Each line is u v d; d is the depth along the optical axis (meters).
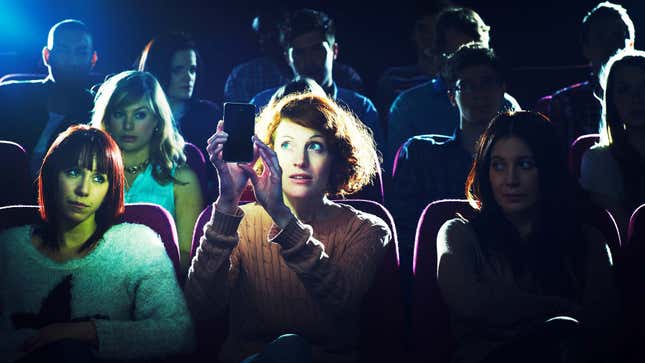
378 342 2.82
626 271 2.96
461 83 3.72
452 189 3.74
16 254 2.64
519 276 2.78
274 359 2.38
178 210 3.46
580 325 2.47
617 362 2.84
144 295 2.64
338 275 2.63
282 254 2.60
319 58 4.59
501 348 2.49
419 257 2.90
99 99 3.48
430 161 3.77
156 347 2.58
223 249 2.61
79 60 4.24
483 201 2.84
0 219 2.79
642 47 7.13
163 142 3.47
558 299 2.68
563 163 2.84
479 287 2.67
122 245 2.67
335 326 2.72
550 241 2.79
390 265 2.86
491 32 7.71
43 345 2.47
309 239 2.60
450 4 5.45
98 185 2.64
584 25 4.48
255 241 2.76
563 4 7.59
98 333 2.52
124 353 2.54
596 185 3.46
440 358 2.81
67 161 2.62
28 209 2.82
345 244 2.75
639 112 3.39
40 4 7.48
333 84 4.70
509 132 2.82
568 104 4.65
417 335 2.84
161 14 7.74
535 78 6.00
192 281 2.66
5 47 7.46
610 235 2.98
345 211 2.81
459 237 2.78
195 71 4.68
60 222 2.65
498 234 2.79
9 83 4.26
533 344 2.46
